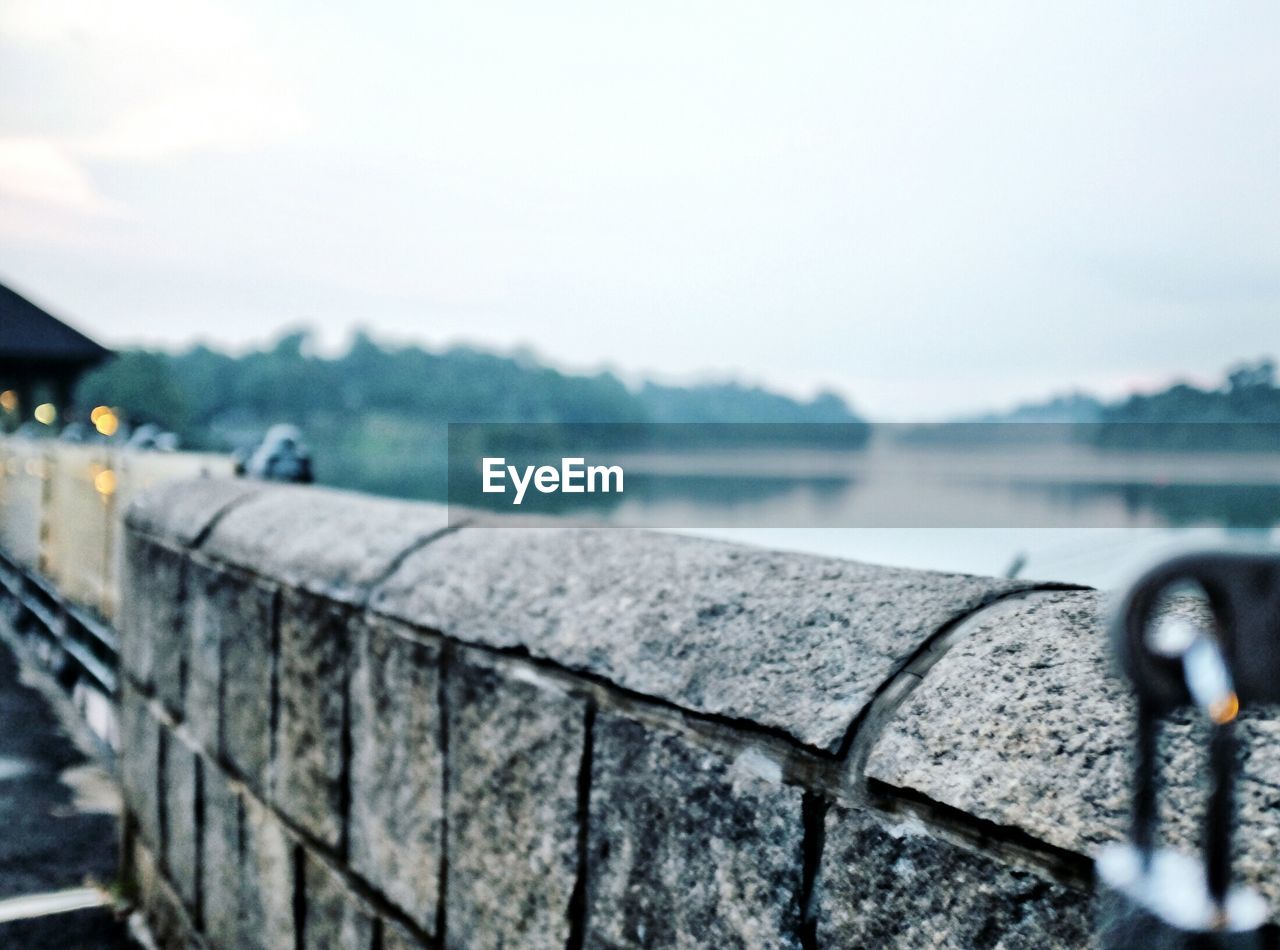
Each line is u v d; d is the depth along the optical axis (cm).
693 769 114
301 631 205
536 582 154
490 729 149
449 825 157
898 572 118
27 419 3447
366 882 180
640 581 139
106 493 591
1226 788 49
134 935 293
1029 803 80
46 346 3469
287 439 330
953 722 90
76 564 649
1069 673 87
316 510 237
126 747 318
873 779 93
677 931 114
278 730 213
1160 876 51
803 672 108
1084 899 76
